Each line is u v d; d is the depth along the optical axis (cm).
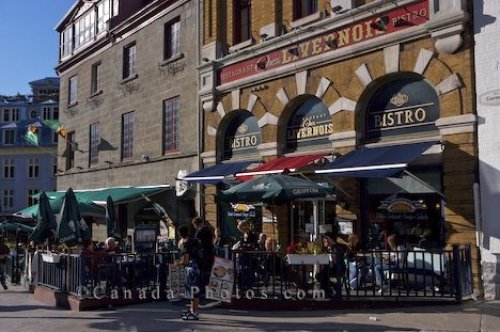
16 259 1730
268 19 1556
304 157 1379
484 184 1061
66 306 1120
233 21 1712
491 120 1060
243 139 1675
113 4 2428
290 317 941
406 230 1221
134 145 2195
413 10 1194
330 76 1372
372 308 999
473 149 1080
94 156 2542
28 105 5616
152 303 1131
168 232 1927
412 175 1130
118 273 1109
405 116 1237
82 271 1074
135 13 2200
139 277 1136
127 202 2003
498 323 830
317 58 1392
